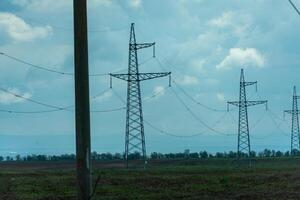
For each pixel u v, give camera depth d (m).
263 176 70.44
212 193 45.00
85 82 18.39
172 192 46.75
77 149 18.28
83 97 18.34
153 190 49.19
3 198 40.88
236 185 55.12
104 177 66.94
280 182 58.09
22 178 71.56
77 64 18.41
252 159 157.62
